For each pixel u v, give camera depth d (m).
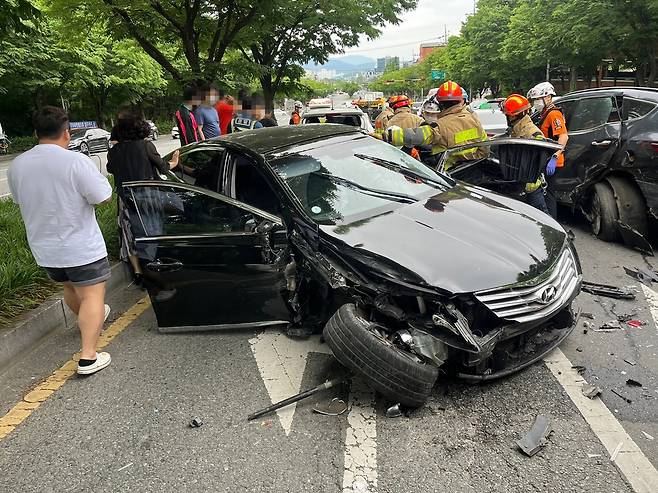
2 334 4.16
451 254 3.35
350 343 3.10
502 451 2.84
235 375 3.75
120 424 3.29
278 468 2.82
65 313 4.82
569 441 2.88
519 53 33.16
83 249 3.76
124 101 43.16
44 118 3.65
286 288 3.94
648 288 4.79
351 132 5.09
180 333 4.48
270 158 4.36
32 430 3.29
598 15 20.28
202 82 9.66
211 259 4.04
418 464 2.79
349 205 4.07
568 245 3.82
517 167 5.38
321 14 13.20
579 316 3.92
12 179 3.70
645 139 5.54
